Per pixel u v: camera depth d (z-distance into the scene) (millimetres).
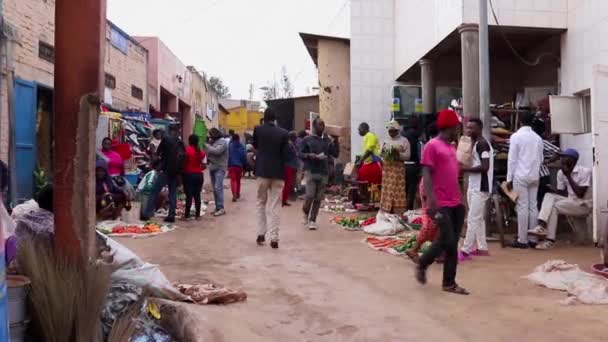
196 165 11195
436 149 5625
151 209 10883
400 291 5730
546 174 8961
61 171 3807
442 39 10969
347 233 9656
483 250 7602
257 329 4484
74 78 3781
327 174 10188
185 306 4562
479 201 7410
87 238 3816
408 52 14062
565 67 9945
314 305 5211
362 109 15641
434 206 5598
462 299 5422
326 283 6059
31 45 10086
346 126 18734
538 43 11391
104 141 10523
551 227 8188
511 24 9734
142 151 14266
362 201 12844
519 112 10195
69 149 3797
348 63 18812
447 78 13922
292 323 4707
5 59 9141
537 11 9805
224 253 7734
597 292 5402
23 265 3543
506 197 9195
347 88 18828
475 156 7426
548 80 11570
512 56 12812
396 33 15461
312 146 9992
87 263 3768
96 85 3830
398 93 14602
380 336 4398
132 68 16859
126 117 14266
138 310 3953
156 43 21141
